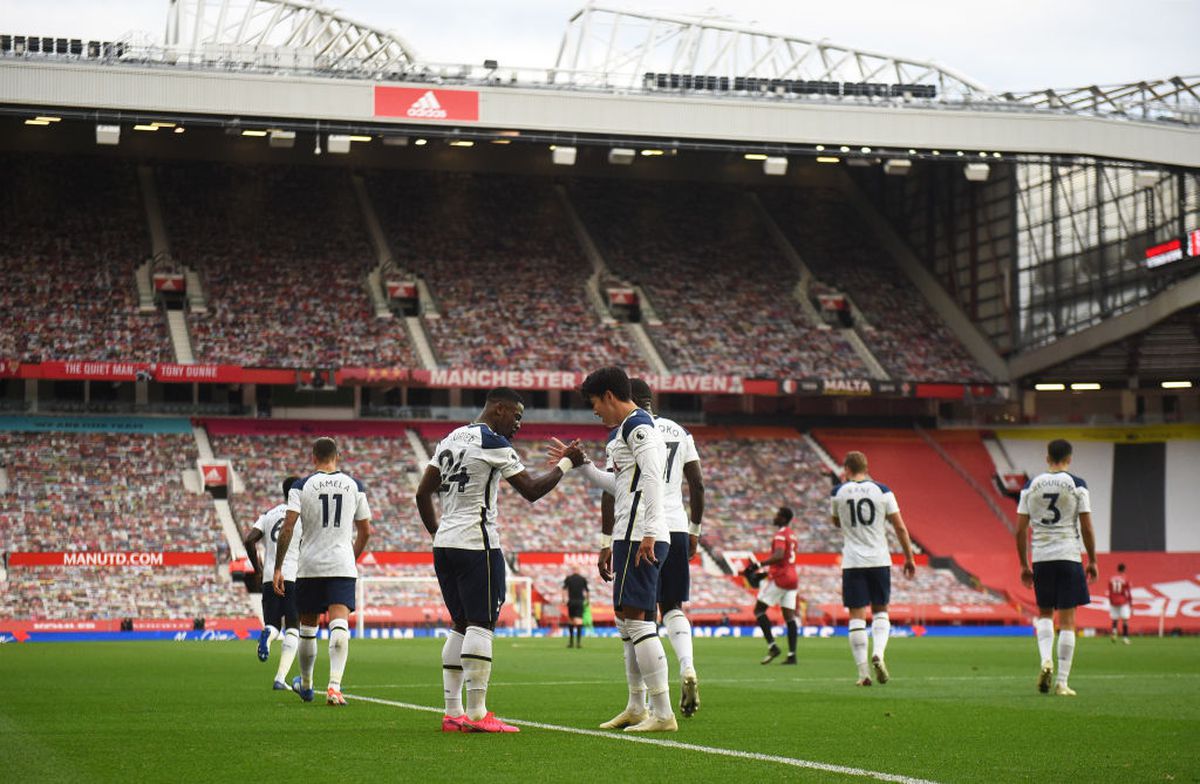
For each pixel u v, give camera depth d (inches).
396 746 377.1
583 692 629.6
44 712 506.0
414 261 2367.1
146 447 2059.5
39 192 2304.4
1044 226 2301.9
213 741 394.0
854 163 2071.9
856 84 2076.8
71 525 1865.2
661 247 2529.5
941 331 2490.2
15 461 1971.0
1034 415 2447.1
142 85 1801.2
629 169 2645.2
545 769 327.6
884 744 388.5
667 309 2399.1
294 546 603.5
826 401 2450.8
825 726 443.8
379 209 2458.2
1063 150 1998.0
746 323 2409.0
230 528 1939.0
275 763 340.8
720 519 2129.7
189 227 2322.8
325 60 1919.3
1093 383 2377.0
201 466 2014.0
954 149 1999.3
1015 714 493.4
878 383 2279.8
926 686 669.3
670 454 474.9
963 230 2482.8
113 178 2369.6
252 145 2454.5
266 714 490.9
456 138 1941.4
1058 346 2253.9
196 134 2413.9
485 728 417.1
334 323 2224.4
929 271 2564.0
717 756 354.6
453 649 423.5
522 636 1704.0
